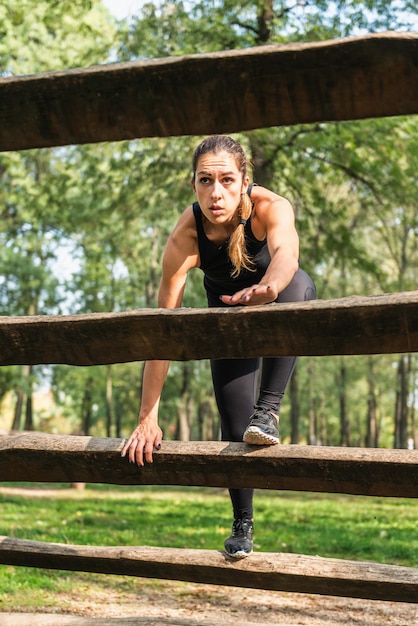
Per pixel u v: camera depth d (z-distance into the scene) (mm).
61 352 2441
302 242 16906
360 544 7312
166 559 2791
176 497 14555
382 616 4508
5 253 26469
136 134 2256
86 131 2273
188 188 16891
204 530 8367
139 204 17547
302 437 55531
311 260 17031
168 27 15430
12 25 15570
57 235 26844
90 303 30500
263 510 11258
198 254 3137
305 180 16703
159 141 16359
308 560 2719
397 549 7039
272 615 4520
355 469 2367
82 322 2344
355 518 10188
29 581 5164
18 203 21844
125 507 11508
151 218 18172
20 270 26766
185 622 2836
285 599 4953
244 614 4539
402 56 1933
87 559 2861
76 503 12141
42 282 27469
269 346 2264
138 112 2203
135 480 2645
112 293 30594
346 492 2438
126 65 2115
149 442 2576
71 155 18422
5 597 4703
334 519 9977
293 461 2424
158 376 2922
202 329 2281
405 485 2344
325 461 2383
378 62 1958
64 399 43281
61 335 2398
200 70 2074
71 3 14539
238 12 14664
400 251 28641
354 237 17516
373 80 1997
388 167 15906
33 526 8320
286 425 47281
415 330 2109
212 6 14758
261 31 14703
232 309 2230
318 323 2176
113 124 2244
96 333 2365
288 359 3047
